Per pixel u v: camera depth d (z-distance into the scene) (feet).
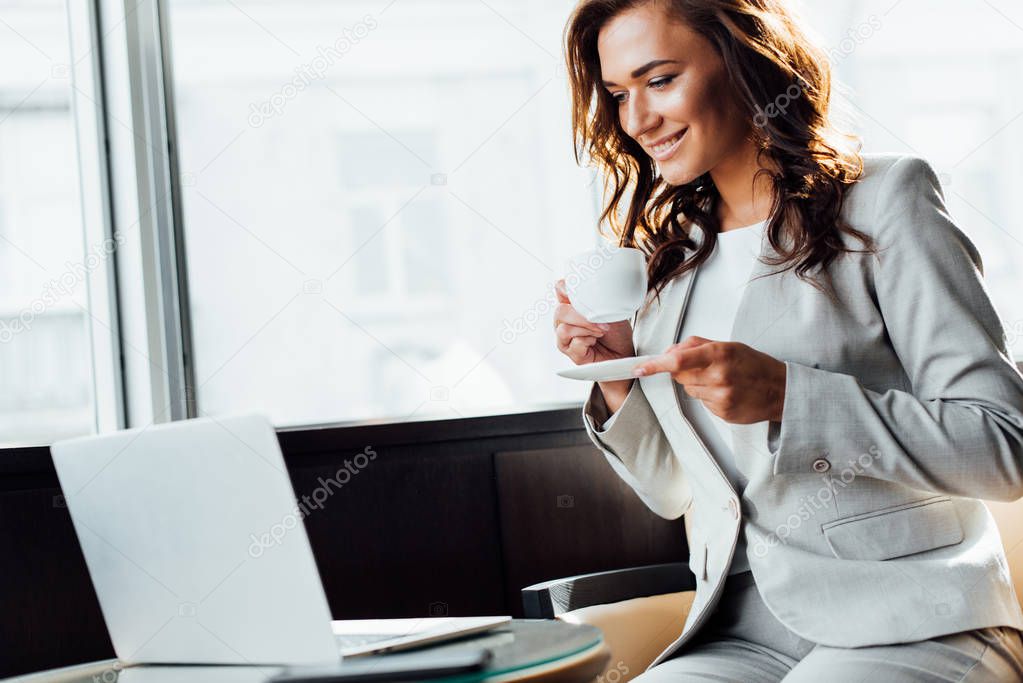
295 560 3.09
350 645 3.61
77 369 6.28
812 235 3.89
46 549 5.17
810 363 3.87
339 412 15.40
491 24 15.40
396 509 5.95
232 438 3.10
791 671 3.69
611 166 4.93
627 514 6.28
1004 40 8.96
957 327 3.67
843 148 4.08
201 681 3.19
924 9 8.98
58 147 6.30
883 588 3.66
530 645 3.24
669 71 4.13
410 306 16.31
